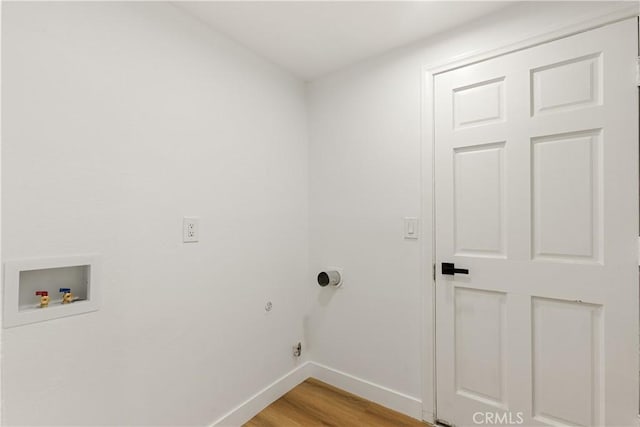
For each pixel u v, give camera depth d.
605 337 1.25
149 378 1.31
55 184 1.05
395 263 1.81
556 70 1.35
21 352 0.98
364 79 1.94
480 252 1.54
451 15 1.52
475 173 1.55
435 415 1.66
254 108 1.82
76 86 1.10
